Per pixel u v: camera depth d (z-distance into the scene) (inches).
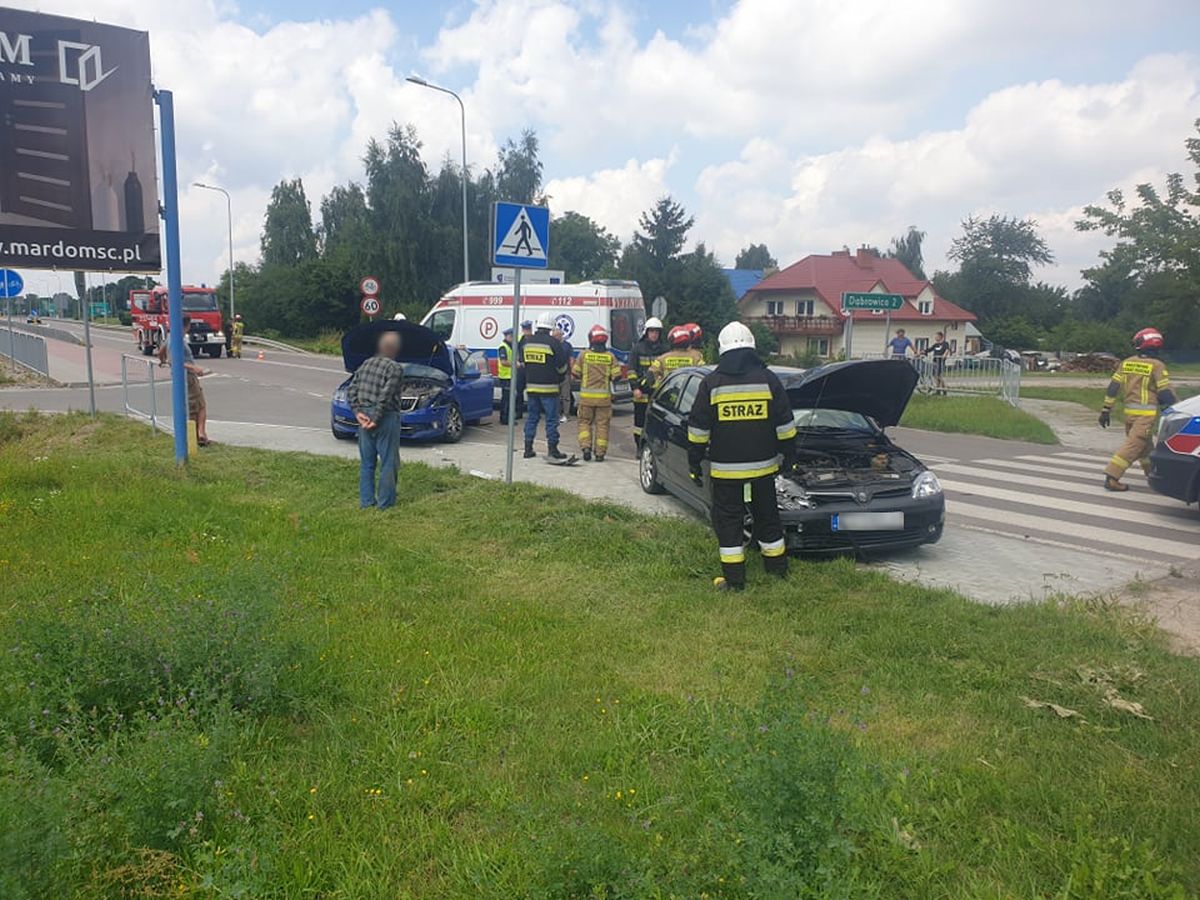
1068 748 150.9
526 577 257.6
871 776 124.3
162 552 262.1
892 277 2677.2
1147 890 110.5
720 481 245.4
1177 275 719.1
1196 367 1774.1
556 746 148.4
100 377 1047.0
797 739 118.7
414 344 519.8
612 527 304.8
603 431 482.3
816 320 2453.2
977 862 119.4
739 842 109.9
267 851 112.6
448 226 2017.7
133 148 419.5
